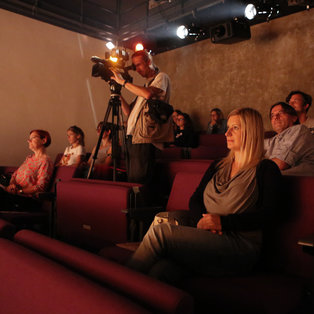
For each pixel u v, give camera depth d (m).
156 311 0.44
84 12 5.70
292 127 1.95
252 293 1.00
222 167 1.43
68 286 0.46
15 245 0.63
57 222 2.29
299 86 5.09
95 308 0.41
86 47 5.77
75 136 3.72
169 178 2.58
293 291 1.04
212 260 1.13
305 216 1.23
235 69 5.83
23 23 4.99
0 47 4.75
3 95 4.77
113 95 2.71
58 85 5.38
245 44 5.71
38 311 0.47
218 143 4.70
